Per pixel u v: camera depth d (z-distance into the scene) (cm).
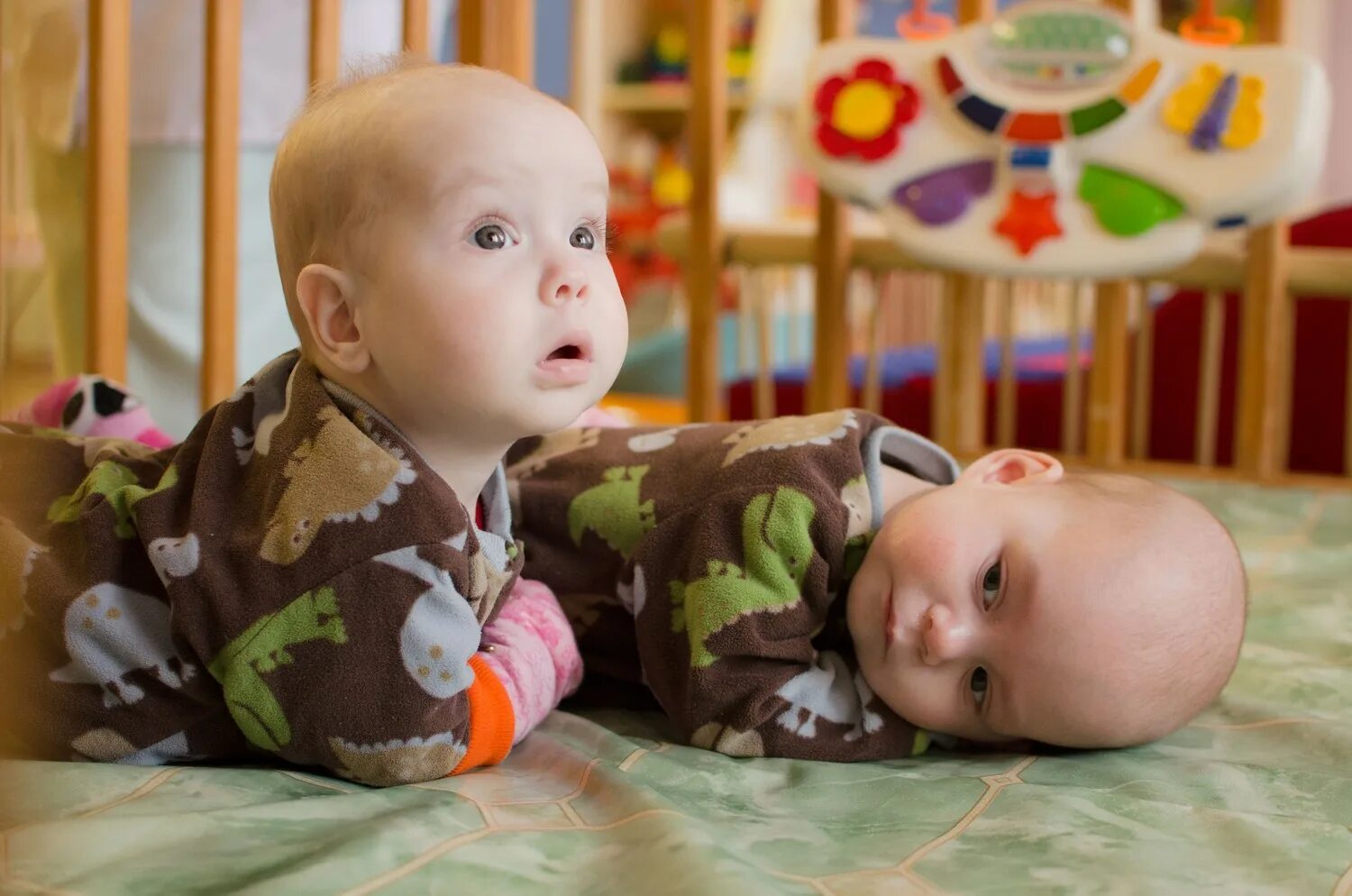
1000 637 86
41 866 60
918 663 88
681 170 388
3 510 82
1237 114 144
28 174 191
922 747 91
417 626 75
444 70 77
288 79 188
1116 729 87
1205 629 88
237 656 75
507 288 72
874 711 90
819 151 156
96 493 80
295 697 75
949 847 70
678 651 91
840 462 95
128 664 78
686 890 59
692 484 97
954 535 88
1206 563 90
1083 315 332
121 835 63
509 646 85
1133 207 147
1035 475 97
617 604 99
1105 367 168
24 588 77
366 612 75
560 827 69
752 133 384
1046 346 262
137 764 79
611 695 102
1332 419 193
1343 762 86
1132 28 149
